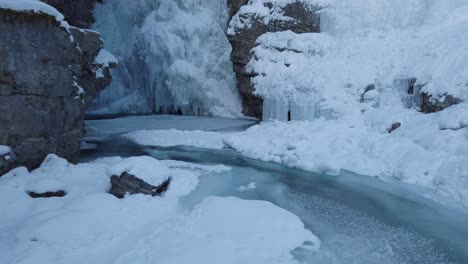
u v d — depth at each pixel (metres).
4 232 4.77
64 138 7.72
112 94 20.42
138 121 16.02
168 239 4.77
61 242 4.55
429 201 6.62
